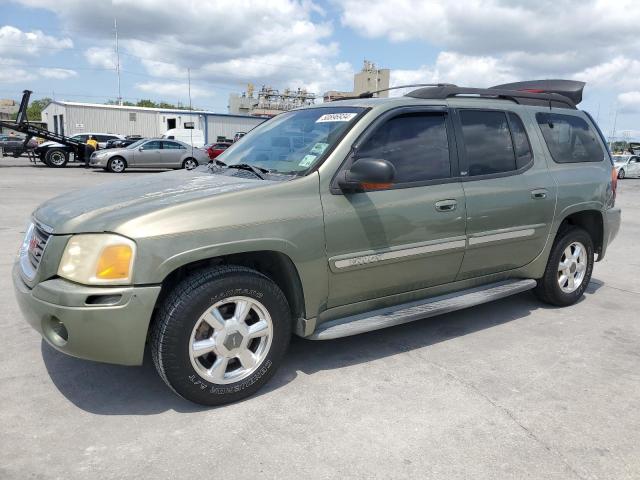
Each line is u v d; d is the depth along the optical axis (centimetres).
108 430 289
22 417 300
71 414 304
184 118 4325
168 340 291
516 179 437
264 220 313
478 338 430
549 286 493
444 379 356
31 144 3103
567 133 496
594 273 663
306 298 338
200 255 292
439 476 256
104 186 372
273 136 411
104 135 3147
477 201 407
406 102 389
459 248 402
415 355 394
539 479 255
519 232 440
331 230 338
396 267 374
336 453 272
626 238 934
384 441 283
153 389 336
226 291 304
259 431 291
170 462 262
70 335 281
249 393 324
